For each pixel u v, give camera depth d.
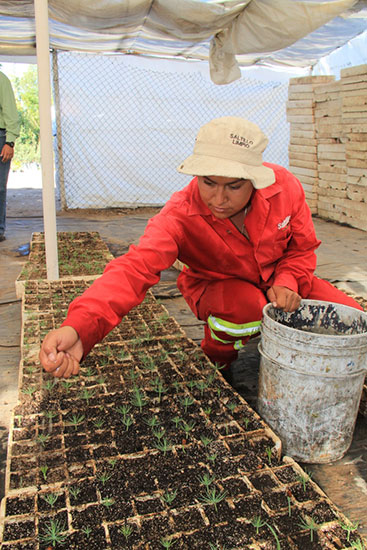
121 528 1.68
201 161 1.80
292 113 9.02
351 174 7.64
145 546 1.61
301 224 2.48
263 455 2.08
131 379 2.63
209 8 5.76
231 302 2.57
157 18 6.13
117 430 2.21
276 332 2.19
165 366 2.80
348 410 2.22
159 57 8.80
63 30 7.01
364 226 7.60
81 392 2.48
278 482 1.92
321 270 5.50
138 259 1.89
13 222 7.90
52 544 1.61
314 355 2.09
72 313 1.64
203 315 2.76
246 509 1.78
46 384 2.52
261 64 9.19
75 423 2.23
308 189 8.95
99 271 4.73
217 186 1.84
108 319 1.69
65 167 8.95
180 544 1.63
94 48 8.16
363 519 1.96
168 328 3.36
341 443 2.29
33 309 3.65
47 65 3.83
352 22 6.91
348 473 2.24
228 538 1.65
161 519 1.72
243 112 9.61
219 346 2.85
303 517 1.75
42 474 1.91
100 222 8.15
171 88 9.09
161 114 9.16
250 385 2.99
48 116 3.93
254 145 1.85
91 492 1.83
